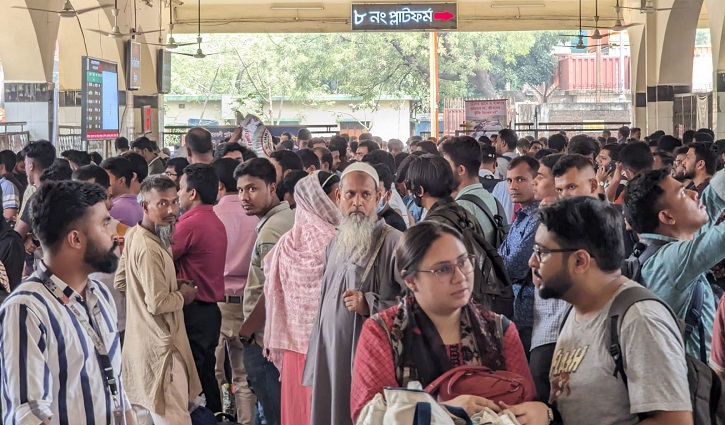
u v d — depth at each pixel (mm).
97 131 14016
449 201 4262
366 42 33719
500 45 34219
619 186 6848
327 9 21625
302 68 33656
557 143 11828
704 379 2547
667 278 3227
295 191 4402
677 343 2438
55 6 14062
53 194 3020
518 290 4438
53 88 13961
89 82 13688
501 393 2615
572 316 2654
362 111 34031
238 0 21547
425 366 2701
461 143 5113
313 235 4320
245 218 5848
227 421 5410
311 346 3959
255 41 34031
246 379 5859
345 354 3725
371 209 3840
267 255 4551
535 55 37156
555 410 2592
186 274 5211
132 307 4832
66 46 17156
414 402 2400
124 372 4863
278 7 21578
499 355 2775
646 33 20203
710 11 16500
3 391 2896
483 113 18531
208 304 5270
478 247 4031
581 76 35875
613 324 2479
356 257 3738
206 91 35062
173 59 34781
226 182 5984
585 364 2523
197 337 5230
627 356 2436
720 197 4781
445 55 33781
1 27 13578
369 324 2762
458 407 2467
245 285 5789
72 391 2949
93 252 3053
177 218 4867
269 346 4473
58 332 2941
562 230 2559
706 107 17359
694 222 3410
